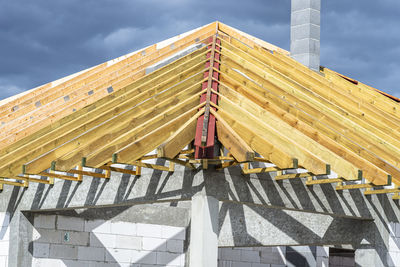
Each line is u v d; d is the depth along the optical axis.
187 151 8.04
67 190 9.81
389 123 10.45
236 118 8.02
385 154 8.66
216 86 8.87
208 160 7.89
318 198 9.13
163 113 7.98
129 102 9.07
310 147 7.58
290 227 11.15
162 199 8.43
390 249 9.75
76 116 9.53
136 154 7.12
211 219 7.96
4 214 11.09
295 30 14.35
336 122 8.96
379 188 9.80
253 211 11.41
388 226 9.80
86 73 13.04
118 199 8.98
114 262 11.50
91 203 9.34
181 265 12.18
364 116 10.23
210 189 8.06
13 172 8.50
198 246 7.82
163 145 6.82
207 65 10.20
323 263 16.91
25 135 10.00
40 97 12.14
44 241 10.87
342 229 10.41
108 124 8.49
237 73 9.54
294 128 7.83
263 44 13.95
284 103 8.85
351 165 7.11
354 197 9.52
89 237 11.34
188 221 12.30
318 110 9.09
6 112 11.88
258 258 16.30
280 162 6.98
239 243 11.31
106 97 9.80
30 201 10.53
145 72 11.74
